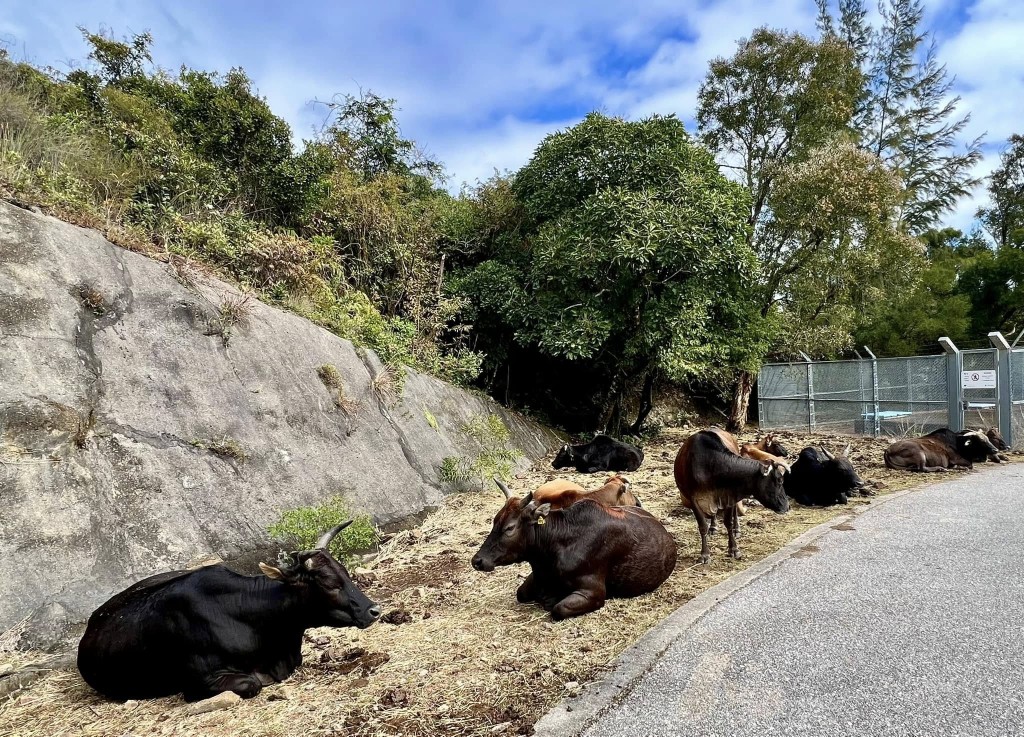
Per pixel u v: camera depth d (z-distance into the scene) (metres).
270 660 3.41
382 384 8.17
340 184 11.20
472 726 2.84
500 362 13.16
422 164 14.97
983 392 11.28
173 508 4.70
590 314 11.53
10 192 5.44
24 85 8.59
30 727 2.98
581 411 14.92
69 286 5.09
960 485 8.04
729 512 5.37
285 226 10.46
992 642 3.41
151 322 5.65
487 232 13.69
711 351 12.43
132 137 8.71
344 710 3.03
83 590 3.88
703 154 12.80
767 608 4.05
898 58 22.69
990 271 19.92
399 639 3.96
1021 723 2.64
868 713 2.77
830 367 15.02
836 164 13.61
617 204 11.09
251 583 3.37
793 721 2.74
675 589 4.66
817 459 7.51
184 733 2.87
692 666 3.29
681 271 11.46
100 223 6.12
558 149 12.46
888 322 19.94
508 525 4.30
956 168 22.78
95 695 3.29
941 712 2.75
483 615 4.33
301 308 8.10
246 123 10.09
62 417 4.40
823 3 23.30
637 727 2.75
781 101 15.85
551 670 3.37
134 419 4.93
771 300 15.38
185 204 8.48
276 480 5.68
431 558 5.68
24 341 4.54
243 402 5.96
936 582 4.39
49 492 4.10
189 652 3.19
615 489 5.43
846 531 5.96
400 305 11.45
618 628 3.96
